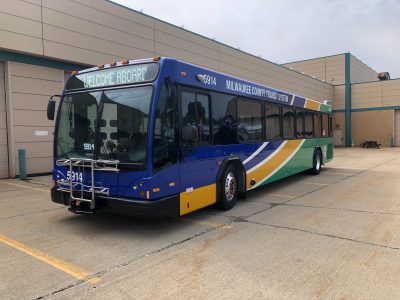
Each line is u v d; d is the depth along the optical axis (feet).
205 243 17.88
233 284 13.14
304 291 12.55
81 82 21.08
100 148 19.51
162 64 18.84
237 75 77.15
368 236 18.97
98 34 47.19
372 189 34.27
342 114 135.23
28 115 41.70
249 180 28.30
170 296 12.24
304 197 30.30
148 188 17.79
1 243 18.03
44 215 23.66
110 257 15.99
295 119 38.60
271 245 17.51
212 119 23.29
